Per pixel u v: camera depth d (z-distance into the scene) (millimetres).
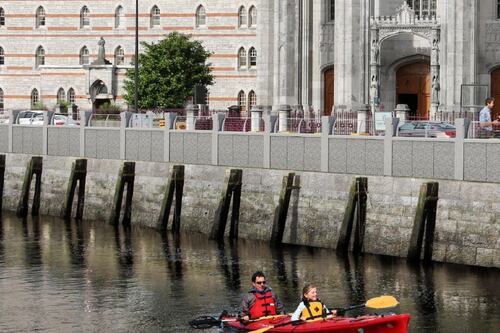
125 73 175875
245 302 59344
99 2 191125
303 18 128375
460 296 67812
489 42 119438
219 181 90062
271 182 86188
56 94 188375
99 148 100875
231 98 184375
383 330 55531
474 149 74500
